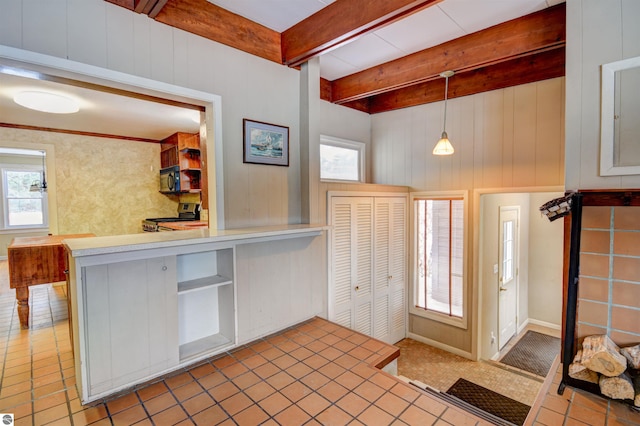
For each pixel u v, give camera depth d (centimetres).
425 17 226
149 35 182
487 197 354
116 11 170
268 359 195
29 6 145
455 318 364
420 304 399
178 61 194
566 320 153
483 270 354
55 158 480
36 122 431
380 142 409
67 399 155
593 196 154
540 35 220
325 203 292
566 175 162
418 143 375
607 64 150
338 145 378
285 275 243
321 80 345
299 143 269
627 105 146
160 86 187
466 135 338
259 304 226
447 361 355
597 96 153
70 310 190
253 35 232
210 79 209
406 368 342
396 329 391
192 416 142
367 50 277
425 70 276
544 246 472
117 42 171
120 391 161
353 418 140
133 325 165
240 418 141
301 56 238
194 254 214
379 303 362
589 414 135
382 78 307
